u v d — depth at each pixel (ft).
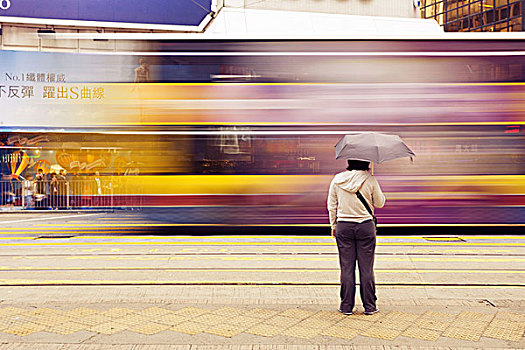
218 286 20.02
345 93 32.60
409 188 32.73
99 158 36.83
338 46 32.76
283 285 20.22
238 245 29.91
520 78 32.60
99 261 25.00
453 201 32.68
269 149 32.83
